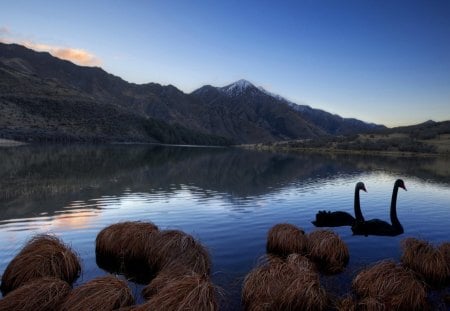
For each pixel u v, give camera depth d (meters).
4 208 19.30
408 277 9.27
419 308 8.70
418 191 30.98
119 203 21.62
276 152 123.62
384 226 15.06
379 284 9.15
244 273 10.75
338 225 16.80
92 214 18.47
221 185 31.47
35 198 22.39
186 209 20.30
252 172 45.28
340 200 25.06
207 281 8.05
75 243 13.38
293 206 21.95
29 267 9.42
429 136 152.00
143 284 9.94
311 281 8.85
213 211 19.91
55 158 52.88
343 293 9.59
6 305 7.59
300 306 8.39
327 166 60.62
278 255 12.30
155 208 20.45
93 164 46.41
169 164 52.84
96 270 10.82
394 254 12.66
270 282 8.90
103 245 12.09
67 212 18.77
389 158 97.06
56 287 8.20
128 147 112.88
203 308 7.32
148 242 11.48
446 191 31.14
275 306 8.41
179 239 11.26
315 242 12.29
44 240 10.59
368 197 27.05
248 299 8.71
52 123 150.75
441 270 10.77
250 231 15.73
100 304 7.57
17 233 14.52
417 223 18.42
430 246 11.66
